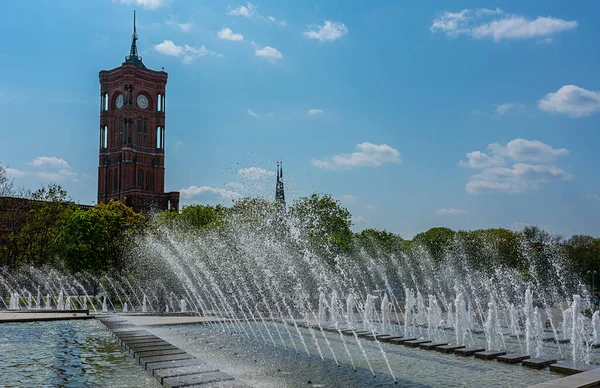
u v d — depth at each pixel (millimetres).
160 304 50594
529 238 95812
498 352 20156
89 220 69000
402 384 15625
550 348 23922
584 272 88562
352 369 17922
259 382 15867
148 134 153000
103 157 153625
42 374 15914
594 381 13492
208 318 36188
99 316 34312
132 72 149625
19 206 67375
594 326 26938
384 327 30875
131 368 16469
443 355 20781
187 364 15742
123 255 68250
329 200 72312
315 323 33094
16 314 35375
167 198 151750
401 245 96312
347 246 73125
